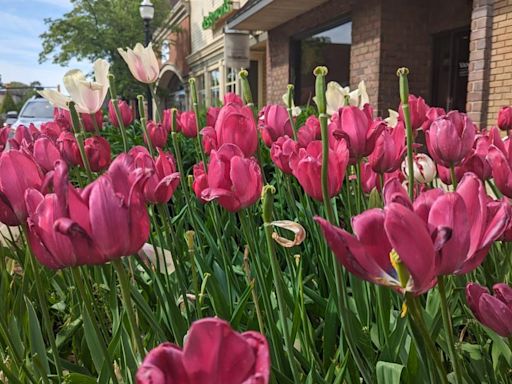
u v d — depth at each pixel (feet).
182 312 5.43
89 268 6.45
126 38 77.87
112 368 3.29
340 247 2.35
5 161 3.31
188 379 1.59
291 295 5.11
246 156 4.80
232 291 5.60
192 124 9.42
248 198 4.08
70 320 6.02
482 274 5.50
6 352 5.26
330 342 4.59
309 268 6.64
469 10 26.07
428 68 29.04
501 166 3.96
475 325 4.72
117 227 2.59
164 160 4.95
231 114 4.66
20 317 5.37
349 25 32.73
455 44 27.84
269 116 6.56
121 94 78.38
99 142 5.81
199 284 5.73
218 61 64.90
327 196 3.71
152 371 1.53
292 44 41.04
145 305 4.52
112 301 4.98
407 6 28.27
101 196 2.57
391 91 28.53
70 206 2.61
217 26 64.03
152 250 5.07
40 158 4.89
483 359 4.33
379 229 2.40
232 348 1.58
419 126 6.38
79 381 3.84
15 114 53.21
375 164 4.82
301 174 3.90
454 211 2.29
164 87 105.81
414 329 3.54
